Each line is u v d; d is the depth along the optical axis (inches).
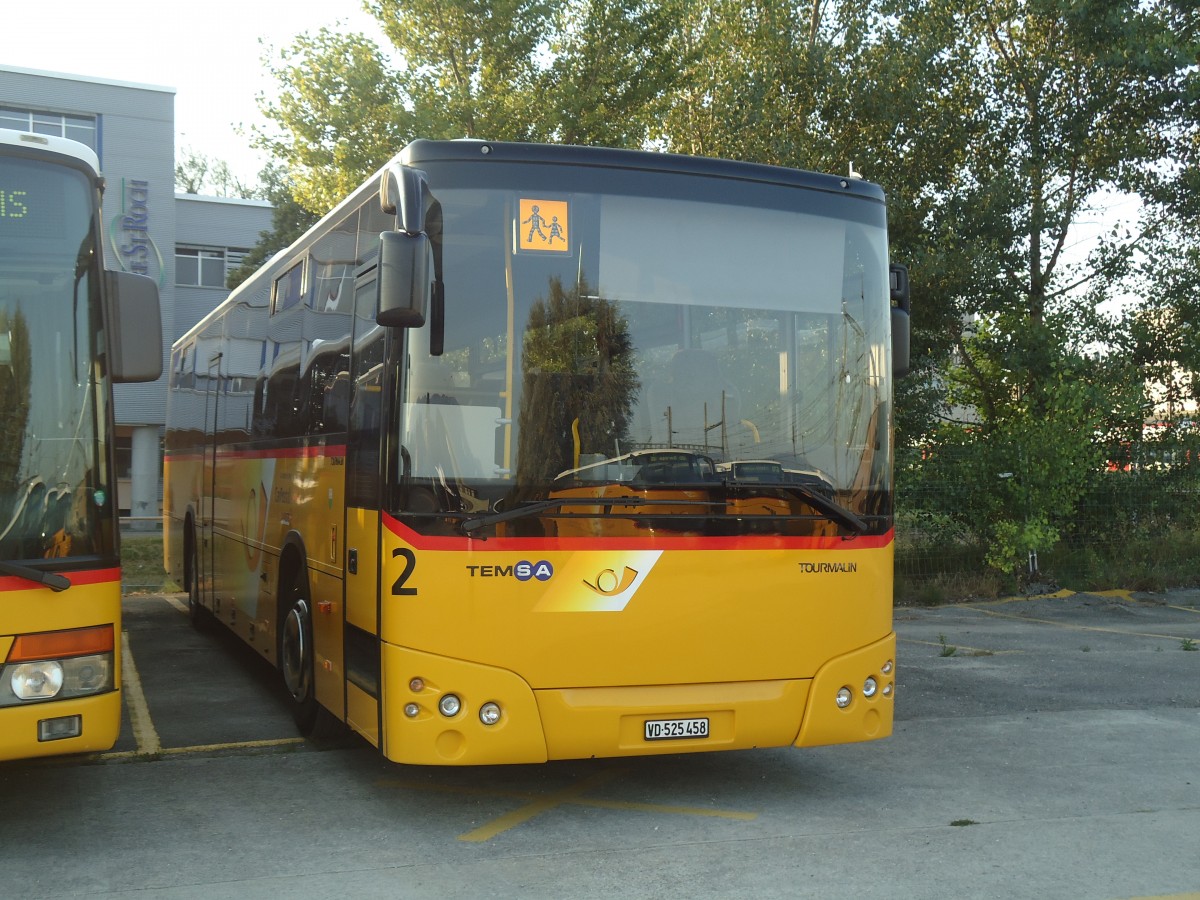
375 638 233.1
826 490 247.3
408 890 196.5
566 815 243.8
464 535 224.2
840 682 245.3
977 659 446.0
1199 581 663.8
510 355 230.5
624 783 271.4
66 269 213.0
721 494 238.1
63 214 214.4
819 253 253.6
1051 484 619.5
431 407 226.4
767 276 248.1
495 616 224.4
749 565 239.0
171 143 1416.1
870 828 235.1
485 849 220.1
